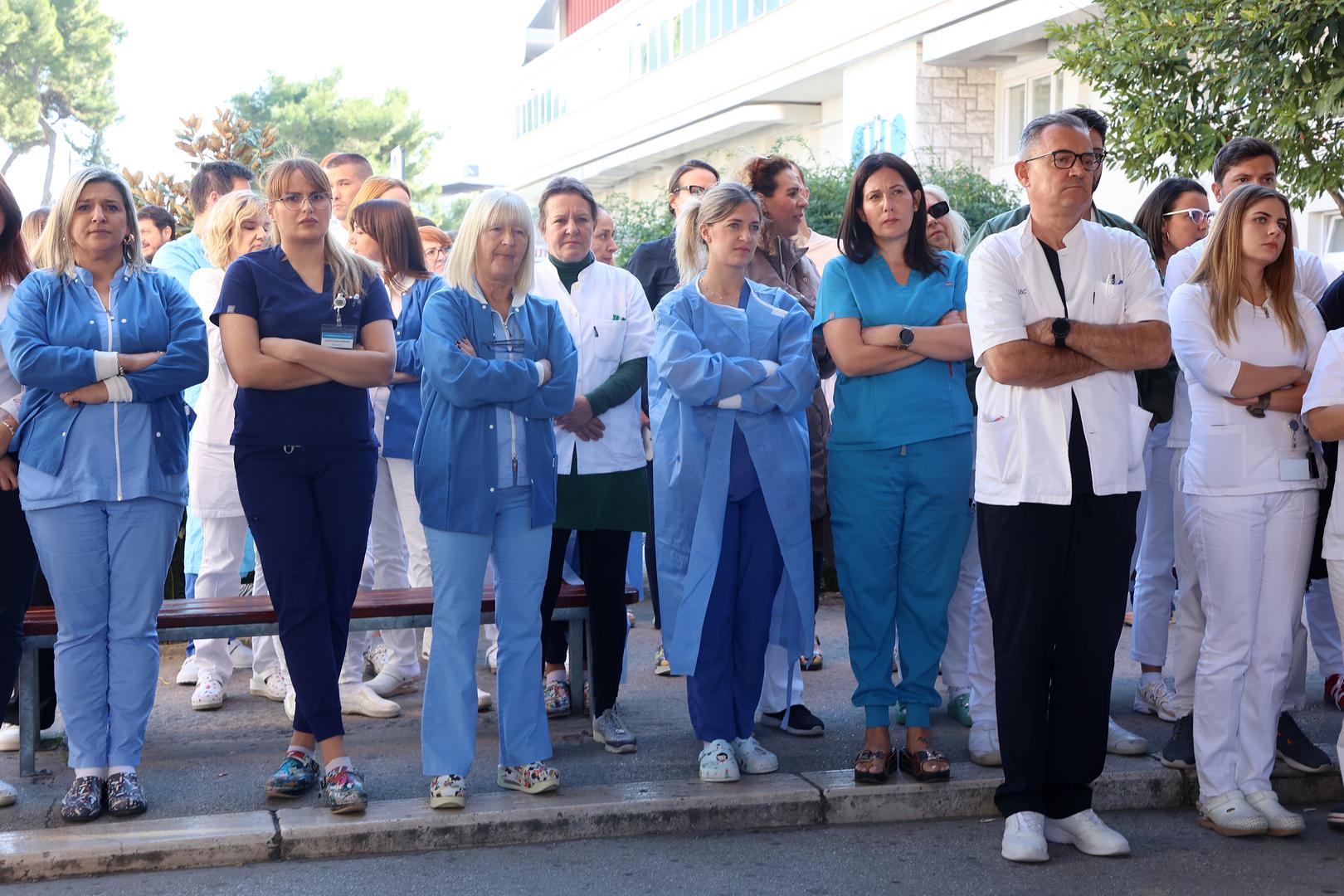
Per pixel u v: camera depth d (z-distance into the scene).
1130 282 4.40
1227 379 4.54
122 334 4.50
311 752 4.69
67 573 4.42
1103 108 17.05
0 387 4.59
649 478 6.11
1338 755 4.65
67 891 3.98
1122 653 6.82
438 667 4.51
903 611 4.82
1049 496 4.25
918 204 4.84
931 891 4.05
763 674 5.01
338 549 4.61
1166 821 4.70
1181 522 5.33
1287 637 4.62
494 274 4.58
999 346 4.27
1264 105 8.30
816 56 22.47
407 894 3.99
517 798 4.56
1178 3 8.66
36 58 45.00
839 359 4.76
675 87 28.83
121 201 4.55
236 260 4.57
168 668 6.54
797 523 4.89
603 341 5.30
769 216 5.84
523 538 4.59
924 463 4.74
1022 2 16.98
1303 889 4.07
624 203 21.70
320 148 45.22
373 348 4.66
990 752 4.92
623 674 6.40
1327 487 4.64
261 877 4.11
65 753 5.11
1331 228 13.23
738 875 4.16
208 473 5.76
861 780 4.72
